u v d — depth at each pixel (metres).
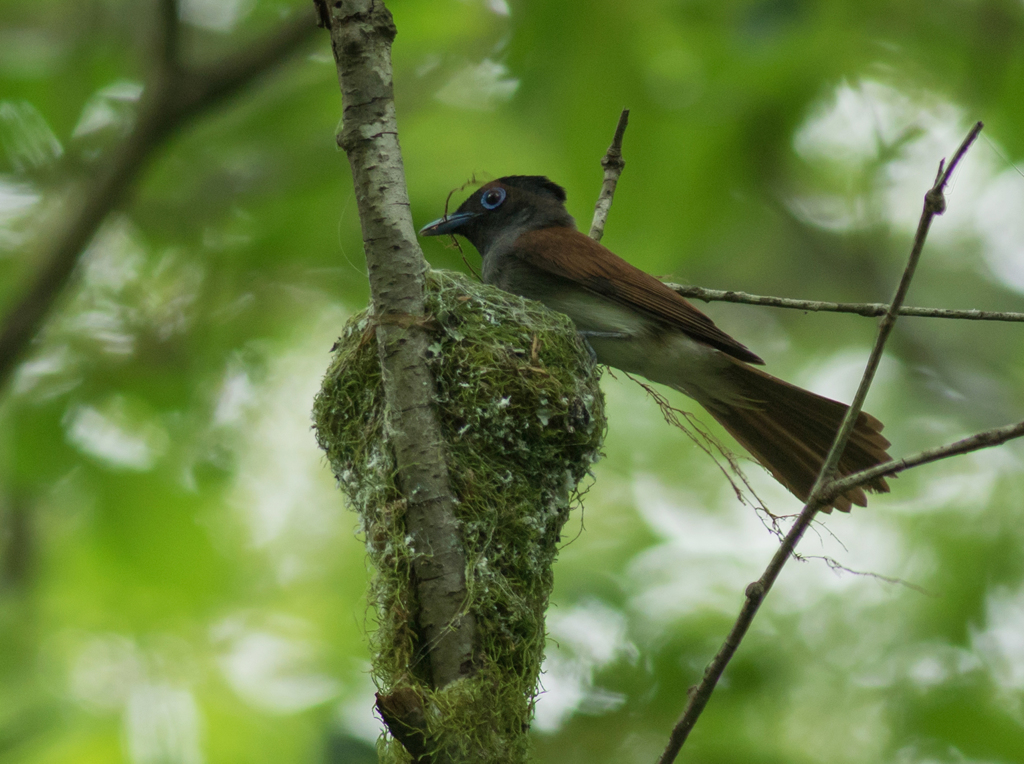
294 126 13.82
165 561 11.66
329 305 13.78
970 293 18.75
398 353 6.57
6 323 11.62
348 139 6.61
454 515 6.56
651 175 10.88
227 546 12.23
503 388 7.25
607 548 13.16
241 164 13.94
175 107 11.91
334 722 10.15
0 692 10.75
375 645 6.45
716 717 10.64
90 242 11.88
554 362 7.70
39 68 12.77
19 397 12.05
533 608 6.80
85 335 12.93
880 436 9.01
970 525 13.30
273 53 12.05
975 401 17.47
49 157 13.33
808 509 5.80
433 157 12.73
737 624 5.82
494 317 7.61
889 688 11.71
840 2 10.71
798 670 11.80
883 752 11.09
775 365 18.44
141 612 11.51
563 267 9.42
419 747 5.81
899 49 11.81
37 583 11.95
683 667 11.09
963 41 11.66
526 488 7.13
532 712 6.46
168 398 12.61
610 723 10.46
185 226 13.72
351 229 13.03
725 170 10.95
